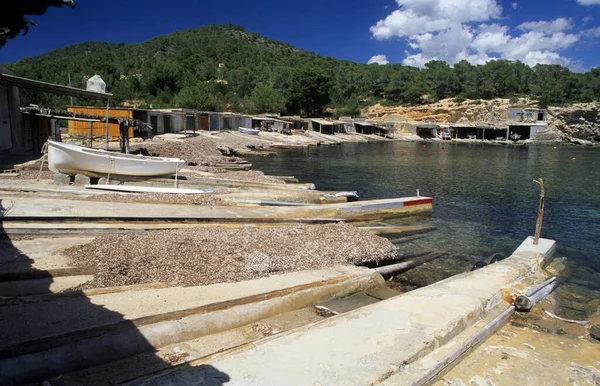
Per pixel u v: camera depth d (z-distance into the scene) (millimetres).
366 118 94250
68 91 22281
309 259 9773
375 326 6238
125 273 7898
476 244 13461
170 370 4902
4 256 8289
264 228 11539
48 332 5566
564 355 6371
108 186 15430
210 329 6203
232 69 112750
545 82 103000
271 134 61406
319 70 91438
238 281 8242
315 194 18250
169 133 45562
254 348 5516
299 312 7402
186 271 8289
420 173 31344
